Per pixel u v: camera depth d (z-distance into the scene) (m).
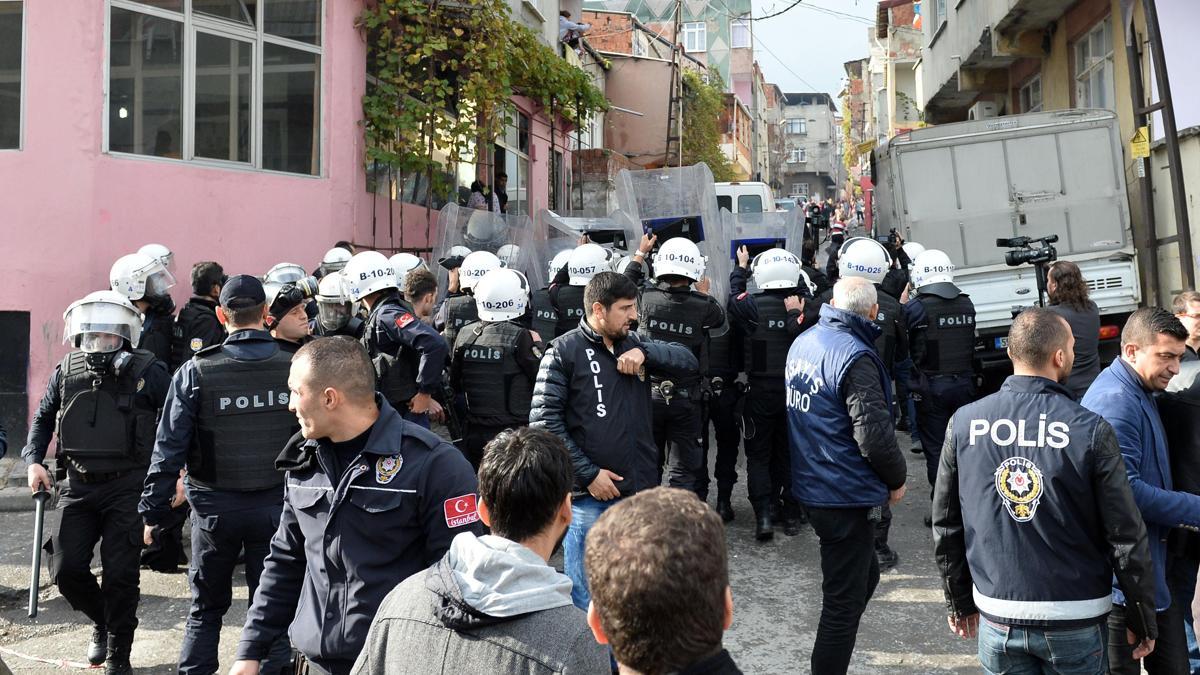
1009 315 10.09
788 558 6.38
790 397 4.30
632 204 9.72
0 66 8.28
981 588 3.17
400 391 5.68
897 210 10.55
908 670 4.70
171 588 5.84
